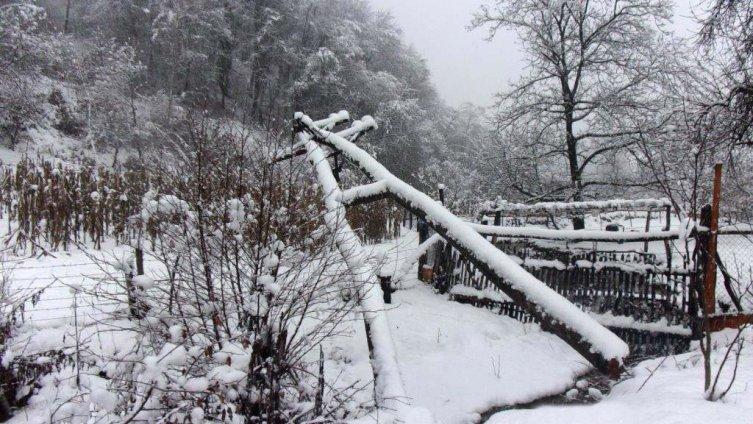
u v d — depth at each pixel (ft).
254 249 9.43
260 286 9.14
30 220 22.29
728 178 26.66
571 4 44.06
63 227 22.17
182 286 9.98
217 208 9.81
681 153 28.94
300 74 102.47
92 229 22.48
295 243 10.48
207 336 9.44
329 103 104.99
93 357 11.09
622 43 44.50
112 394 7.55
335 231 10.62
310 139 16.89
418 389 13.91
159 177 11.18
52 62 65.72
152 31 84.64
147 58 91.35
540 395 14.39
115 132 59.06
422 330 18.79
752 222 24.99
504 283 11.04
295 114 16.80
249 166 10.41
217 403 8.27
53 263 19.19
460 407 13.05
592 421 10.00
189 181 10.32
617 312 20.08
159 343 9.19
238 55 97.76
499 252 11.44
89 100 61.16
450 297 23.43
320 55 96.43
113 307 14.49
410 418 8.79
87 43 79.00
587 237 21.02
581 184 44.62
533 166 51.42
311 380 11.91
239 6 98.48
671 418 9.07
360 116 108.88
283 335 9.28
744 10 26.55
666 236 19.61
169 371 8.38
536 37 47.88
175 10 85.35
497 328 19.93
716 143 25.14
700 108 28.04
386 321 10.96
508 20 48.21
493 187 51.78
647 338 19.24
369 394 11.75
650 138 38.40
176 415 7.52
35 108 58.39
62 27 97.30
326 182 14.49
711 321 18.42
